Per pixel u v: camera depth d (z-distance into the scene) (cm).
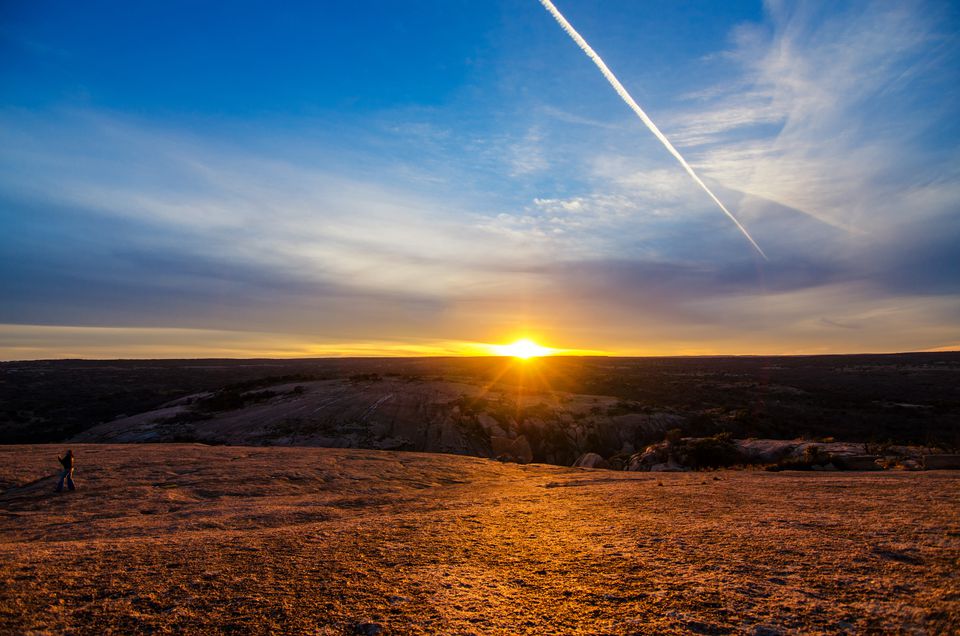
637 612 528
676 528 867
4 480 1830
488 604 561
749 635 463
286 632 492
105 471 2031
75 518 1333
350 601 568
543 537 859
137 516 1360
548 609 546
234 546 809
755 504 1075
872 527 783
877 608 496
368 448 3847
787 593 549
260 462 2338
